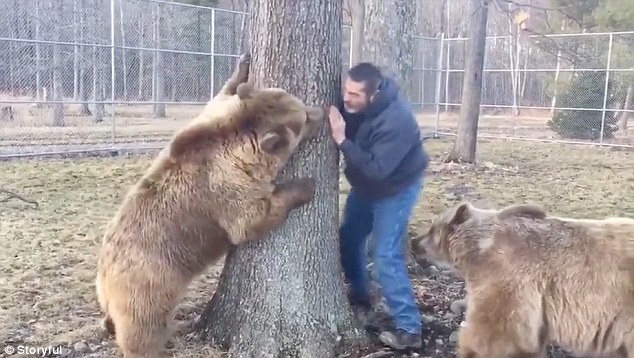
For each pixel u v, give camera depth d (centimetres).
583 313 357
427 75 1948
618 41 1845
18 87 1525
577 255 362
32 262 604
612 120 1855
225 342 426
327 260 423
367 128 402
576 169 1360
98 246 666
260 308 412
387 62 781
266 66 400
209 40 1602
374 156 395
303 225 409
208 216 379
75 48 1565
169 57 1631
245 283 417
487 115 2669
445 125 2150
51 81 1589
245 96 380
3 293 519
